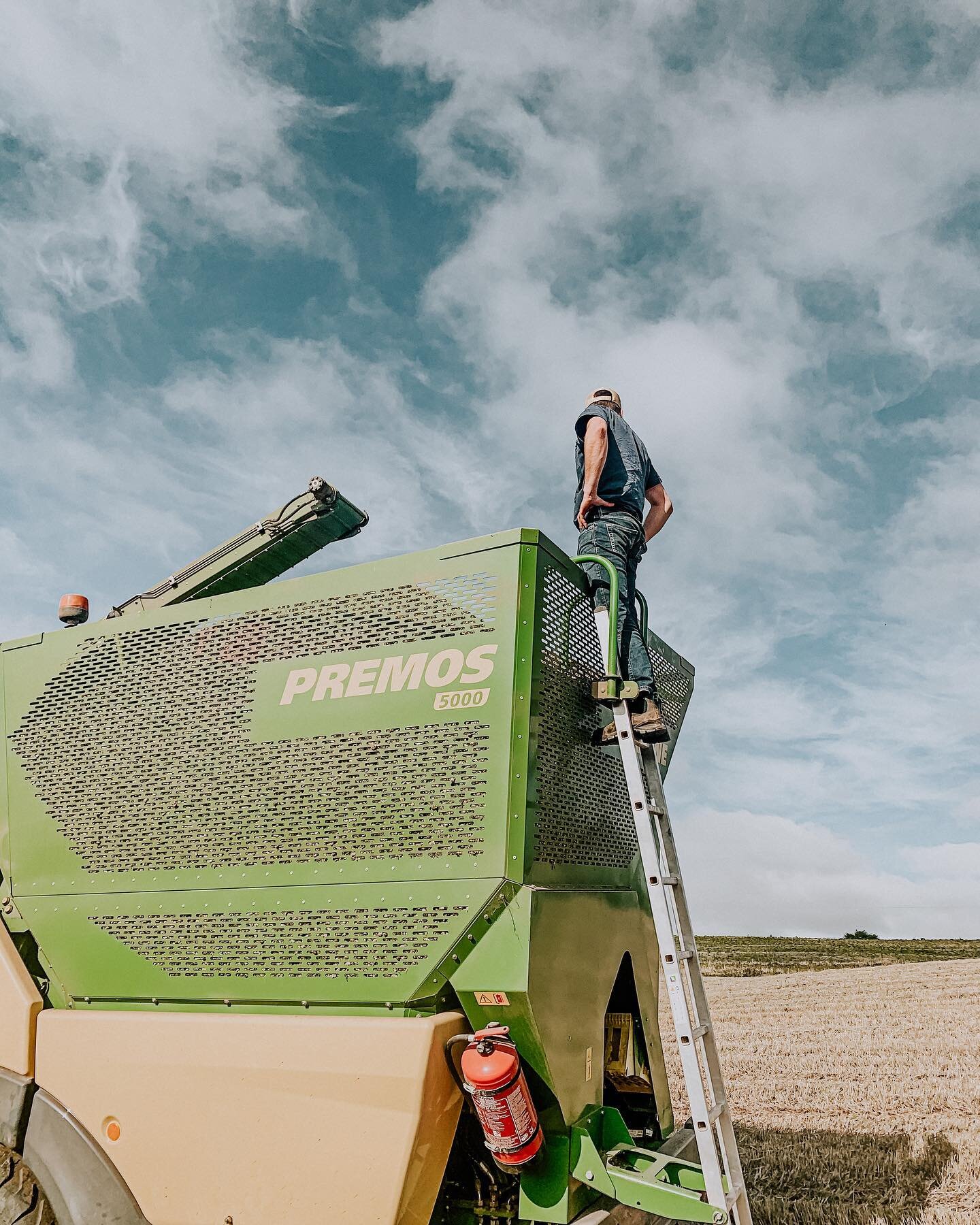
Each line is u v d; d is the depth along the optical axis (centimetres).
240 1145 316
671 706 555
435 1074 300
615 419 453
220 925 361
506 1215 329
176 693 405
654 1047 445
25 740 438
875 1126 686
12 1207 351
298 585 392
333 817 353
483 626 348
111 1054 348
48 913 403
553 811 353
